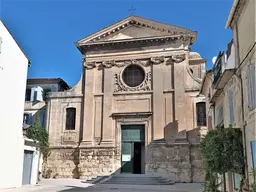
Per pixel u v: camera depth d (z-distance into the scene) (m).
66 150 27.16
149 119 26.27
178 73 26.55
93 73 28.38
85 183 22.12
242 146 10.21
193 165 24.55
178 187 19.88
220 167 10.33
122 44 28.25
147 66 27.56
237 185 10.98
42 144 25.52
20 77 20.92
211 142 10.81
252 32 9.09
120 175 24.11
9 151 19.02
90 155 26.38
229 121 11.95
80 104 28.05
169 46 27.36
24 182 20.97
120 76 27.75
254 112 8.84
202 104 25.62
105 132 26.69
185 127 25.34
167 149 25.16
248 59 9.40
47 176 26.69
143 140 26.31
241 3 10.02
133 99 27.03
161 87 26.67
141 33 28.16
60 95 28.53
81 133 27.33
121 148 26.58
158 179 22.88
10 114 19.42
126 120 26.69
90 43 28.61
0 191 16.61
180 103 25.89
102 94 27.66
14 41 20.08
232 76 11.27
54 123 27.98
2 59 18.53
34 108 30.20
